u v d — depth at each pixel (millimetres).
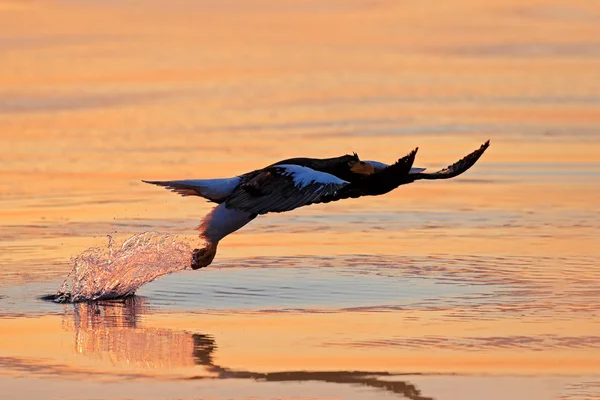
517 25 73750
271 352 20406
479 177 37812
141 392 18344
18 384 18719
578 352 20203
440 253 27953
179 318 22688
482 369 19359
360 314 22750
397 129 46344
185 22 74375
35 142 44625
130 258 25219
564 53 65312
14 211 33375
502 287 24703
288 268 26703
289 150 42000
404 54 65312
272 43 68438
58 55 64062
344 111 50531
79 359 20062
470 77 58875
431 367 19516
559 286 24734
